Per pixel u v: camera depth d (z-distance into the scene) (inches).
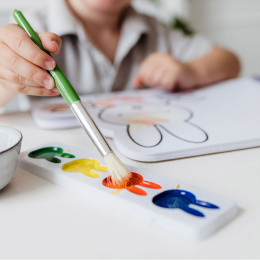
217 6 43.7
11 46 13.1
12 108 30.0
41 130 15.3
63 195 9.9
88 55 26.3
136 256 7.3
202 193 9.2
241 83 21.5
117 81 26.8
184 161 11.8
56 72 12.2
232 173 10.8
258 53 47.4
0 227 8.5
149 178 10.1
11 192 10.1
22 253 7.6
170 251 7.4
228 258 7.2
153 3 39.1
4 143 10.8
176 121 14.8
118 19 27.9
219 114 15.6
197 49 29.4
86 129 10.7
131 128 14.0
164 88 21.4
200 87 21.8
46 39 13.1
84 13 26.6
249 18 45.4
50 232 8.2
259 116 15.2
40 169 10.9
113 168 9.8
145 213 8.5
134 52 27.8
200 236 7.7
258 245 7.5
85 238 8.0
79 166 11.1
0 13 32.2
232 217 8.5
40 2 33.7
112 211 9.0
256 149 12.7
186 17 40.1
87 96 20.0
